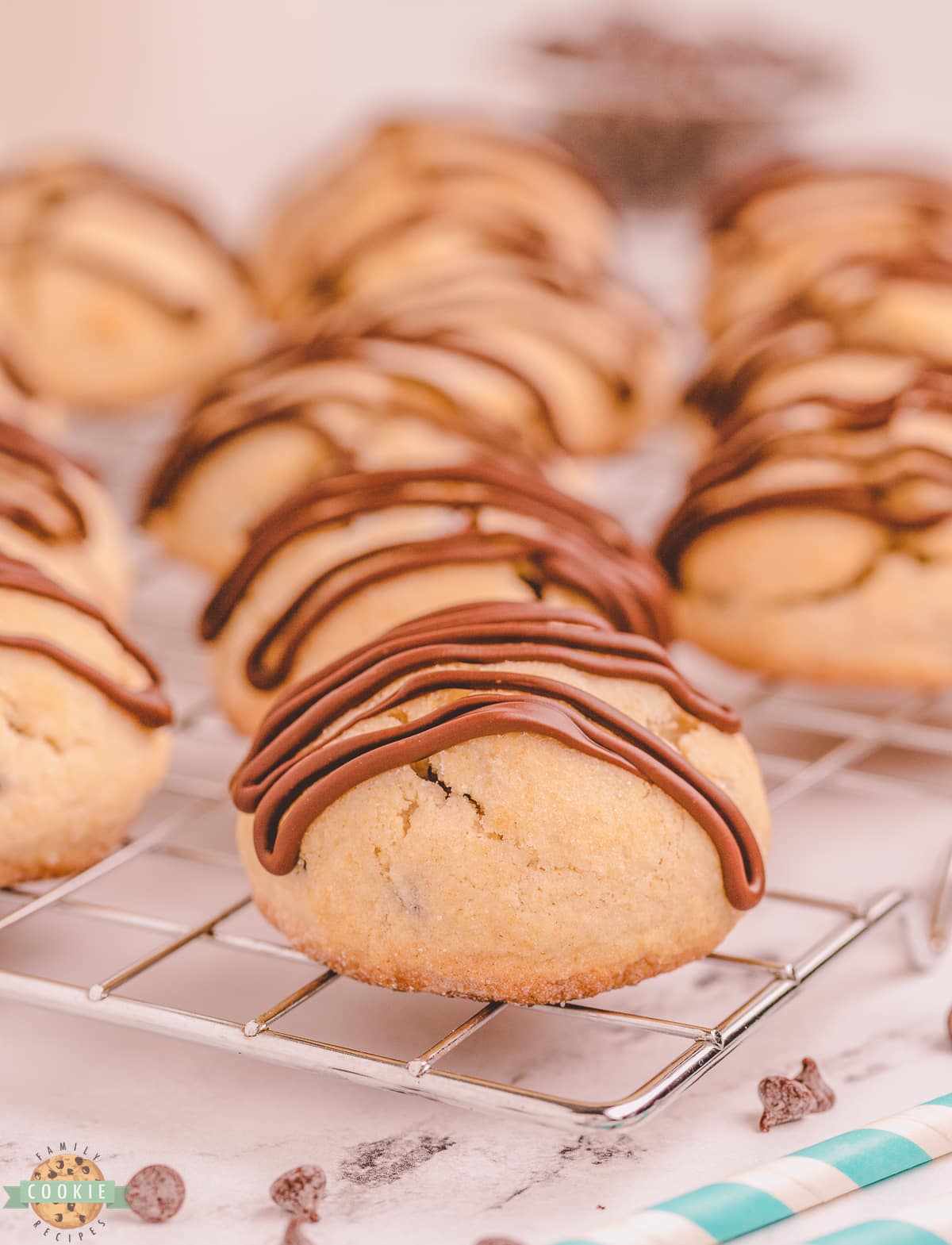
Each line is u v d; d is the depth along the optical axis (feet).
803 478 1.49
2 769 1.27
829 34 3.25
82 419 2.04
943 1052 1.25
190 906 1.34
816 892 1.36
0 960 1.29
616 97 2.51
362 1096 1.22
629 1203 1.17
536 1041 1.26
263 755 1.25
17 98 2.94
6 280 1.86
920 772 1.48
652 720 1.25
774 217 2.10
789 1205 1.15
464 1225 1.16
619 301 1.87
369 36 3.29
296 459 1.57
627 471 1.90
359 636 1.39
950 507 1.47
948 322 1.68
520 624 1.25
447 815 1.22
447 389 1.63
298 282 2.10
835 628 1.48
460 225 2.01
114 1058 1.24
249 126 3.06
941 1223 1.13
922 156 2.58
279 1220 1.16
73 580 1.48
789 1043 1.26
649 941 1.22
